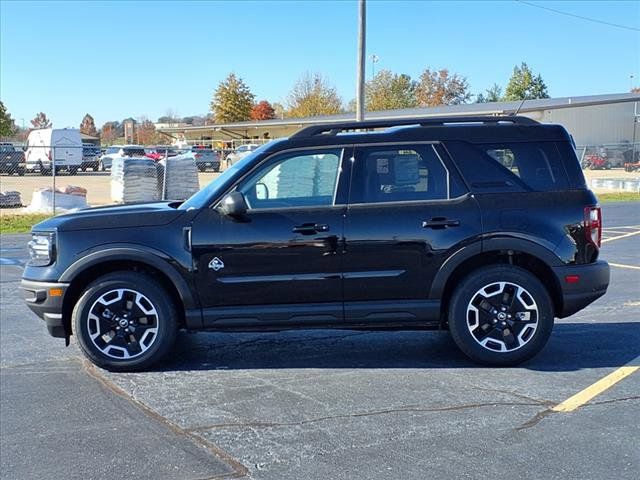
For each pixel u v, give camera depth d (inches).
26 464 153.4
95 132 4891.7
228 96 2979.8
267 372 216.8
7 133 2605.8
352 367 220.4
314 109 2768.2
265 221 211.2
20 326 284.8
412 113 1791.3
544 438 160.9
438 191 214.8
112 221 216.1
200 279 211.8
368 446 158.2
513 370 213.5
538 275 221.6
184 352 241.1
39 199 834.2
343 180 215.0
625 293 336.2
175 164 898.7
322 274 211.5
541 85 2923.2
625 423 169.3
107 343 216.5
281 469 147.7
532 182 215.8
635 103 1785.2
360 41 775.7
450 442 159.5
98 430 171.8
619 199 1011.9
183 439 165.2
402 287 212.5
